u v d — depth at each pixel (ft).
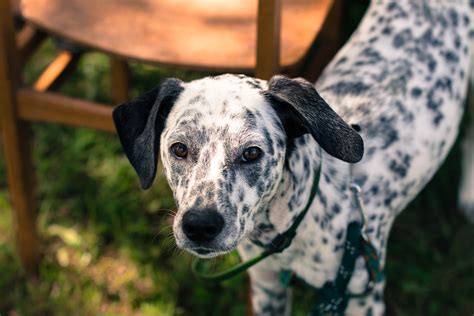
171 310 3.66
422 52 3.23
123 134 2.56
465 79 3.33
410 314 3.65
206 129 2.33
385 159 2.97
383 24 3.35
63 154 4.38
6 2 3.17
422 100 3.11
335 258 2.81
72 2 3.44
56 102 3.31
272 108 2.42
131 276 3.80
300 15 3.39
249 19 3.40
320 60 3.84
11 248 3.92
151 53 3.16
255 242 2.74
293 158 2.52
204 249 2.29
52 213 4.09
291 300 3.51
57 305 3.70
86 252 3.92
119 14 3.39
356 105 3.07
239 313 3.61
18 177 3.55
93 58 4.84
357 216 2.81
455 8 3.35
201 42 3.24
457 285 3.72
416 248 3.86
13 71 3.30
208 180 2.28
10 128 3.43
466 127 4.19
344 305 2.89
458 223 4.01
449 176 4.19
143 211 4.08
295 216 2.62
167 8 3.46
